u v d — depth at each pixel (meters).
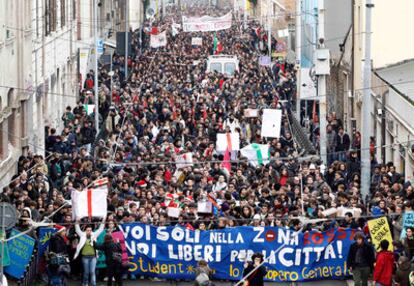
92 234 31.27
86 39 84.12
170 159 43.00
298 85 64.69
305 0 83.38
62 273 30.84
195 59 91.50
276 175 40.00
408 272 29.03
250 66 83.38
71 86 72.19
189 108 57.88
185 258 32.16
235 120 53.47
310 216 33.59
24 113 50.06
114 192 36.44
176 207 33.81
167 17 165.50
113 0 108.75
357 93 57.84
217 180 39.03
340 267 32.09
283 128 52.75
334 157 49.41
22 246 30.59
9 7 47.44
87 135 50.84
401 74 54.75
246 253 31.97
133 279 32.50
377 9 57.59
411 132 44.41
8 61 46.94
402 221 31.75
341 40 70.19
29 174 40.19
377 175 40.47
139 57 90.81
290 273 31.94
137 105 58.94
